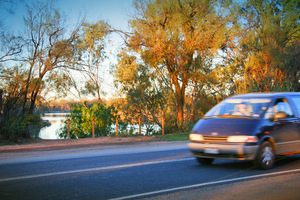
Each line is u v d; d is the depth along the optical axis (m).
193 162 8.52
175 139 16.44
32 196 5.23
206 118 8.12
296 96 8.57
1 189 5.71
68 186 5.90
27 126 16.41
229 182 6.10
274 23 23.31
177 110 22.12
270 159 7.34
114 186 5.86
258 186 5.77
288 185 5.84
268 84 21.67
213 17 19.44
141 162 8.59
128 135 18.95
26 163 8.81
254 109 7.76
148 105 22.47
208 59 21.55
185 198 5.04
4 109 16.20
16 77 15.83
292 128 7.94
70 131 24.56
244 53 21.55
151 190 5.55
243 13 22.03
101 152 11.26
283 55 22.12
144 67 21.69
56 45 17.06
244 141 7.01
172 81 21.48
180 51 19.27
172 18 19.08
